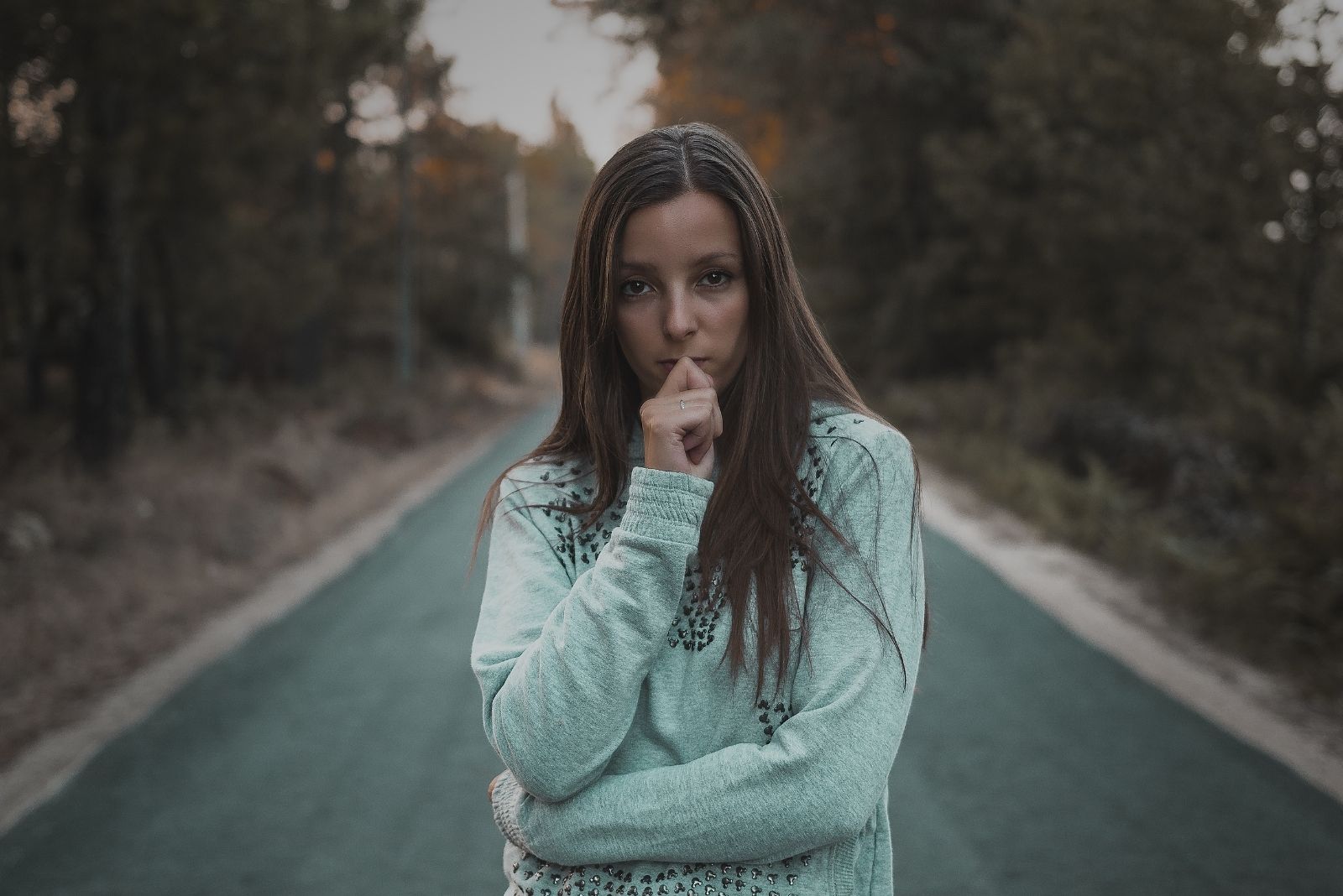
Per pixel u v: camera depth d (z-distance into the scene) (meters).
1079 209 11.09
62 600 6.81
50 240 10.20
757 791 1.03
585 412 1.21
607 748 1.05
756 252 1.13
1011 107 11.67
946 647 5.77
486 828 3.79
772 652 1.09
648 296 1.14
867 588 1.09
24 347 14.23
